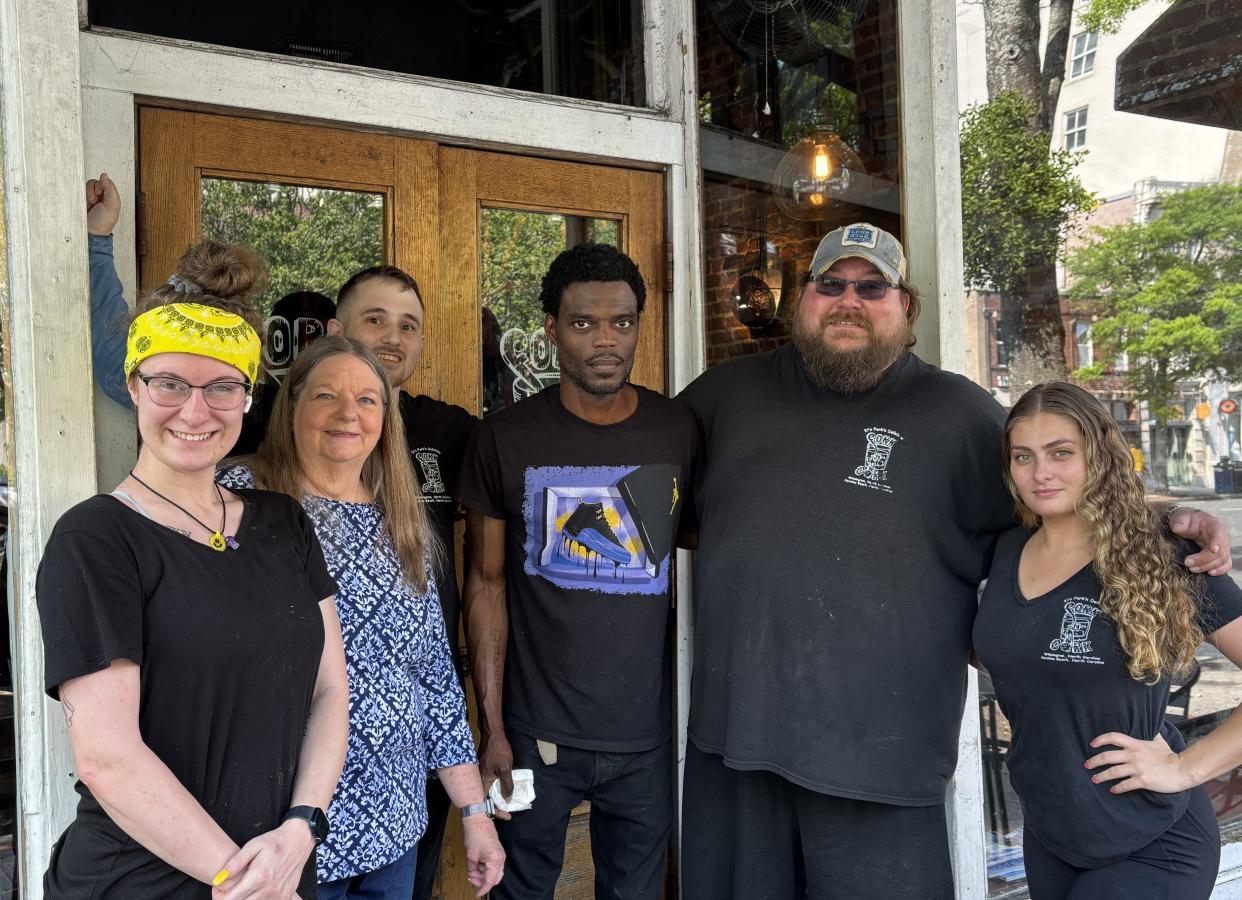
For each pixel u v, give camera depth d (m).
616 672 2.30
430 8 2.73
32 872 1.91
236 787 1.42
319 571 1.63
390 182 2.58
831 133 3.10
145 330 1.43
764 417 2.30
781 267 3.16
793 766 2.12
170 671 1.37
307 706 1.52
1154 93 3.62
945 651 2.15
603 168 2.88
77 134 1.94
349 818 1.70
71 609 1.32
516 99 2.71
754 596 2.18
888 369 2.25
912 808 2.14
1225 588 1.83
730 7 3.03
